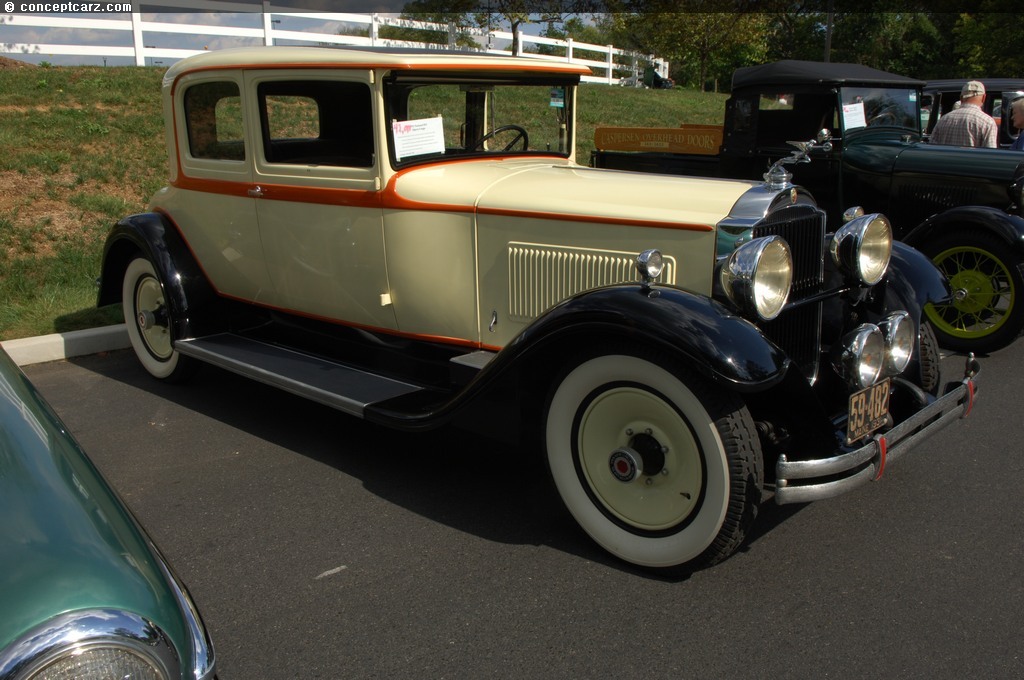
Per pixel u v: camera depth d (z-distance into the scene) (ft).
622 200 10.17
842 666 7.60
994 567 9.22
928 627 8.16
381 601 8.73
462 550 9.74
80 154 26.66
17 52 39.14
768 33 93.56
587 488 9.53
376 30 40.40
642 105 50.26
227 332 15.07
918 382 11.14
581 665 7.68
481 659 7.79
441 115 12.05
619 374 8.87
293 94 12.16
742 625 8.23
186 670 4.93
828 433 9.02
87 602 4.69
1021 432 13.12
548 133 13.84
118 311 18.85
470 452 12.60
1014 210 18.03
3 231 21.44
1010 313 17.03
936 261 18.25
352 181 11.73
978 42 67.77
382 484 11.49
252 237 13.47
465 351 11.75
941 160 18.93
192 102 13.92
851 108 20.15
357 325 12.75
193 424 13.71
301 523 10.41
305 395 11.78
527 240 10.64
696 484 8.63
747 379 7.95
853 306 11.18
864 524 10.23
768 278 8.87
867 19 95.35
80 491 5.69
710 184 10.32
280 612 8.56
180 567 9.43
